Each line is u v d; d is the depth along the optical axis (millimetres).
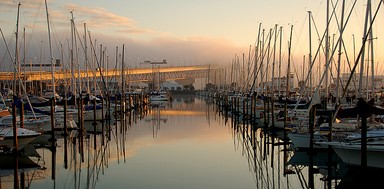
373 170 23938
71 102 50719
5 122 37062
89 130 50875
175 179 25406
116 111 63969
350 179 25281
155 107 103750
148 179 25297
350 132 28703
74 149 36188
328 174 26625
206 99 161125
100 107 55219
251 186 24109
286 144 37938
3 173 26812
